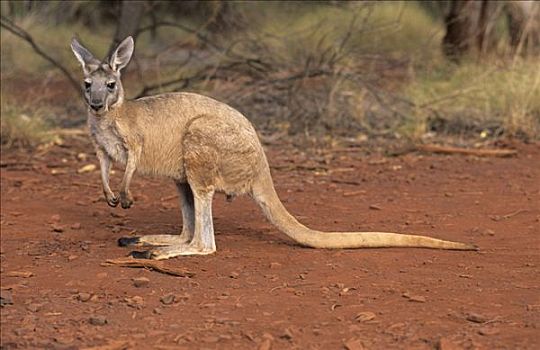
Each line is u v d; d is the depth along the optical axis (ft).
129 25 59.21
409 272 27.68
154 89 58.54
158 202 39.19
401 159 47.62
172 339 22.59
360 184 42.01
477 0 63.00
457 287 26.18
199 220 29.94
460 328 22.99
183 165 30.14
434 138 51.98
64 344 22.31
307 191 40.57
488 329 22.84
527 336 22.36
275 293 25.94
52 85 66.28
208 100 30.66
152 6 60.59
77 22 72.74
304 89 55.98
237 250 30.55
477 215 35.27
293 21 62.34
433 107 55.11
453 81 58.54
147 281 26.91
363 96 56.13
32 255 30.76
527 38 61.87
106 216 36.73
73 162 47.67
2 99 54.90
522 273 27.48
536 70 56.44
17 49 66.90
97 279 27.58
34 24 67.82
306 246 30.66
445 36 64.13
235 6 60.29
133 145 29.78
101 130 29.81
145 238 31.53
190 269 28.32
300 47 59.11
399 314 24.06
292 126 54.13
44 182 43.27
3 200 39.52
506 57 61.62
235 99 56.29
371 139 52.06
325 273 27.73
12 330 23.34
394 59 59.98
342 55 55.42
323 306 24.80
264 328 23.21
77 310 24.85
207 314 24.31
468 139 51.72
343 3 58.39
